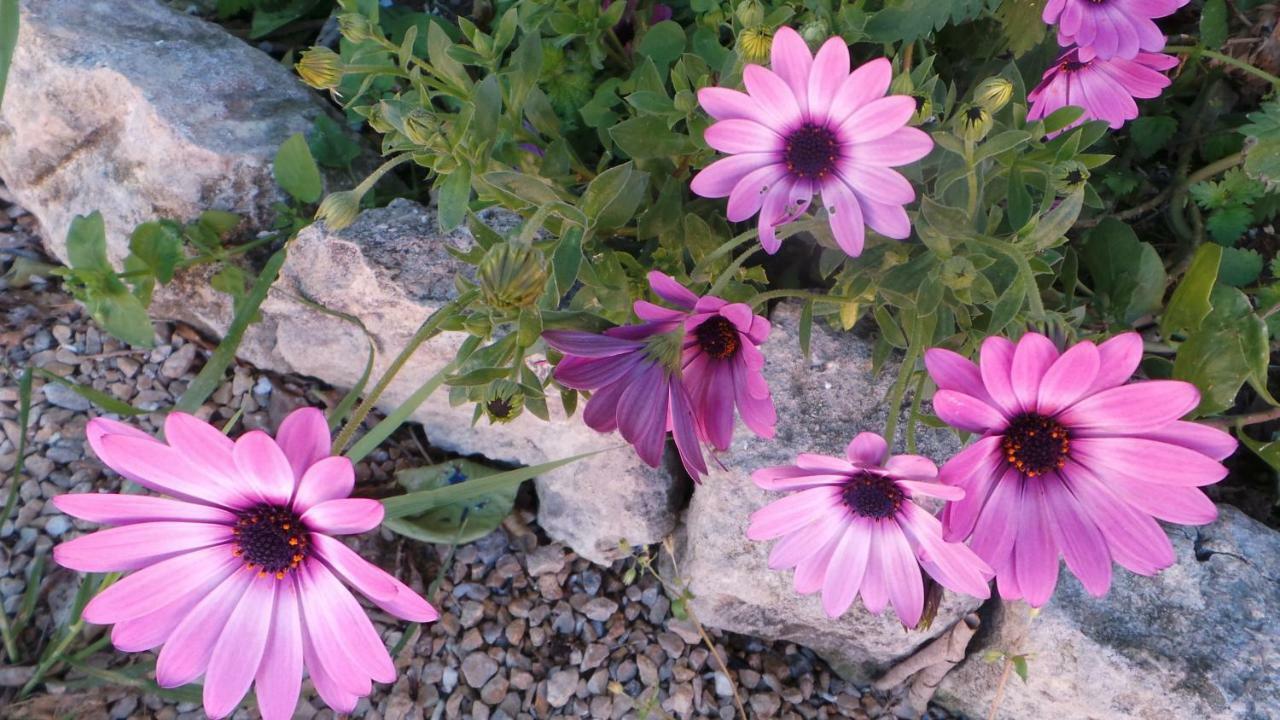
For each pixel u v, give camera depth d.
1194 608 0.27
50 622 0.30
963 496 0.18
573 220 0.22
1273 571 0.27
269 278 0.30
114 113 0.34
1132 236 0.29
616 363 0.21
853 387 0.29
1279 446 0.26
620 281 0.26
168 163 0.33
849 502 0.21
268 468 0.19
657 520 0.31
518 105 0.27
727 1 0.30
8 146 0.35
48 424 0.32
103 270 0.28
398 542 0.32
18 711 0.28
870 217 0.21
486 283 0.21
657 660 0.31
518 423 0.31
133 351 0.34
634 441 0.22
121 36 0.35
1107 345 0.18
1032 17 0.29
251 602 0.21
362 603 0.31
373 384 0.32
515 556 0.32
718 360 0.22
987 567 0.19
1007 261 0.24
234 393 0.34
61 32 0.35
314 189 0.32
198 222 0.33
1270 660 0.26
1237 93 0.35
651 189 0.29
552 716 0.30
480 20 0.36
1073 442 0.19
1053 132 0.24
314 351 0.32
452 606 0.31
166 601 0.20
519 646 0.31
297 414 0.18
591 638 0.31
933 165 0.25
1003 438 0.19
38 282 0.35
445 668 0.30
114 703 0.29
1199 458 0.18
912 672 0.30
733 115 0.21
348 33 0.26
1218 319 0.26
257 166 0.33
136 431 0.19
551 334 0.20
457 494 0.26
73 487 0.31
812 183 0.22
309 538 0.20
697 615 0.31
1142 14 0.25
